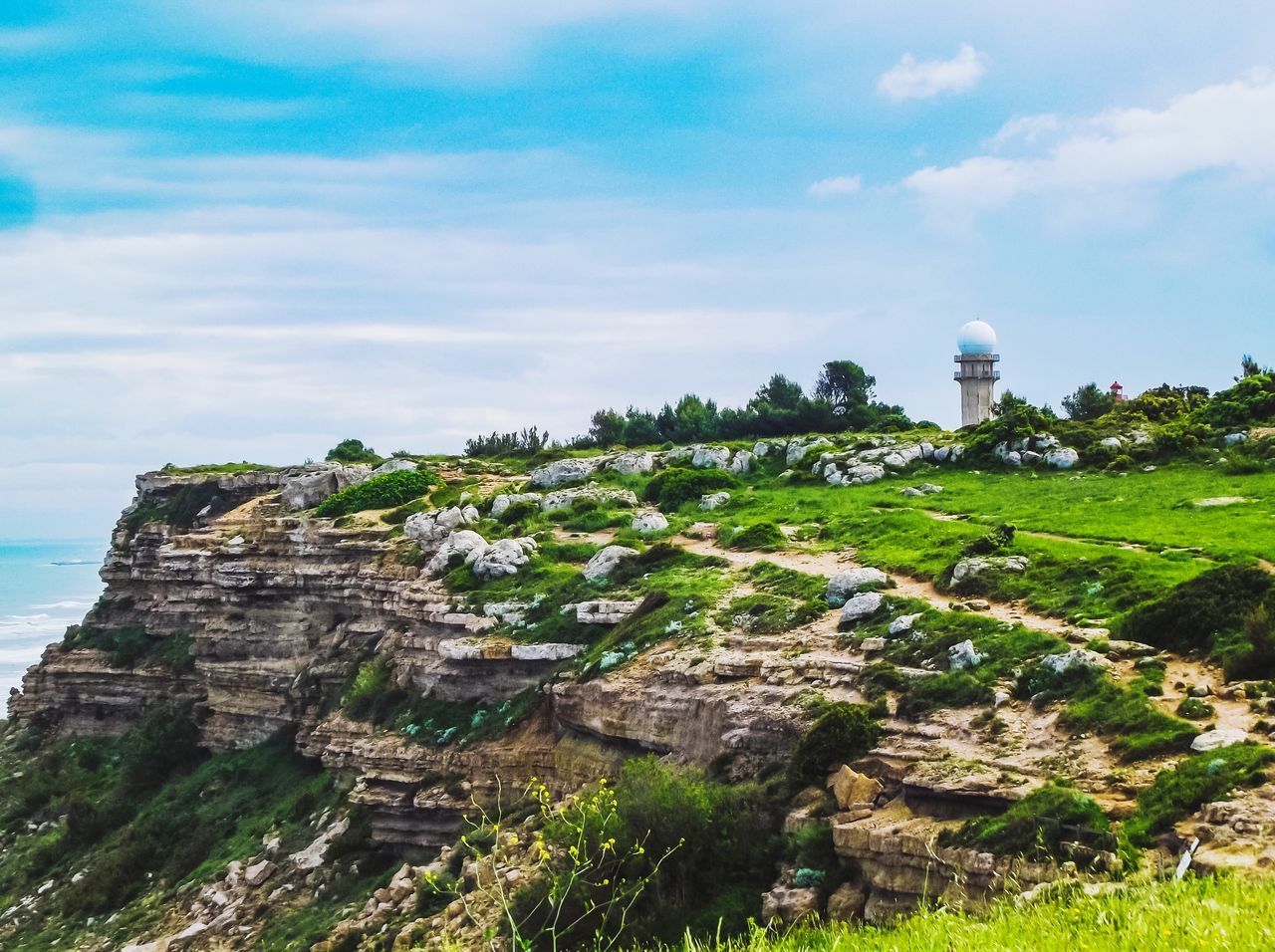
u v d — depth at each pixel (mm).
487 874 42281
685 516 76438
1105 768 30641
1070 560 47062
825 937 25016
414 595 67875
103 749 91250
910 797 32812
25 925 68438
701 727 43594
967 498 68938
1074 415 109875
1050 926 19766
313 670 76125
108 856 71750
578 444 126688
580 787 48156
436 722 58531
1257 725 29750
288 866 58781
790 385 127438
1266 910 17922
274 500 103625
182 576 93000
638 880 32312
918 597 46344
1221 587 37219
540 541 71438
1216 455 69938
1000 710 35406
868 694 39188
